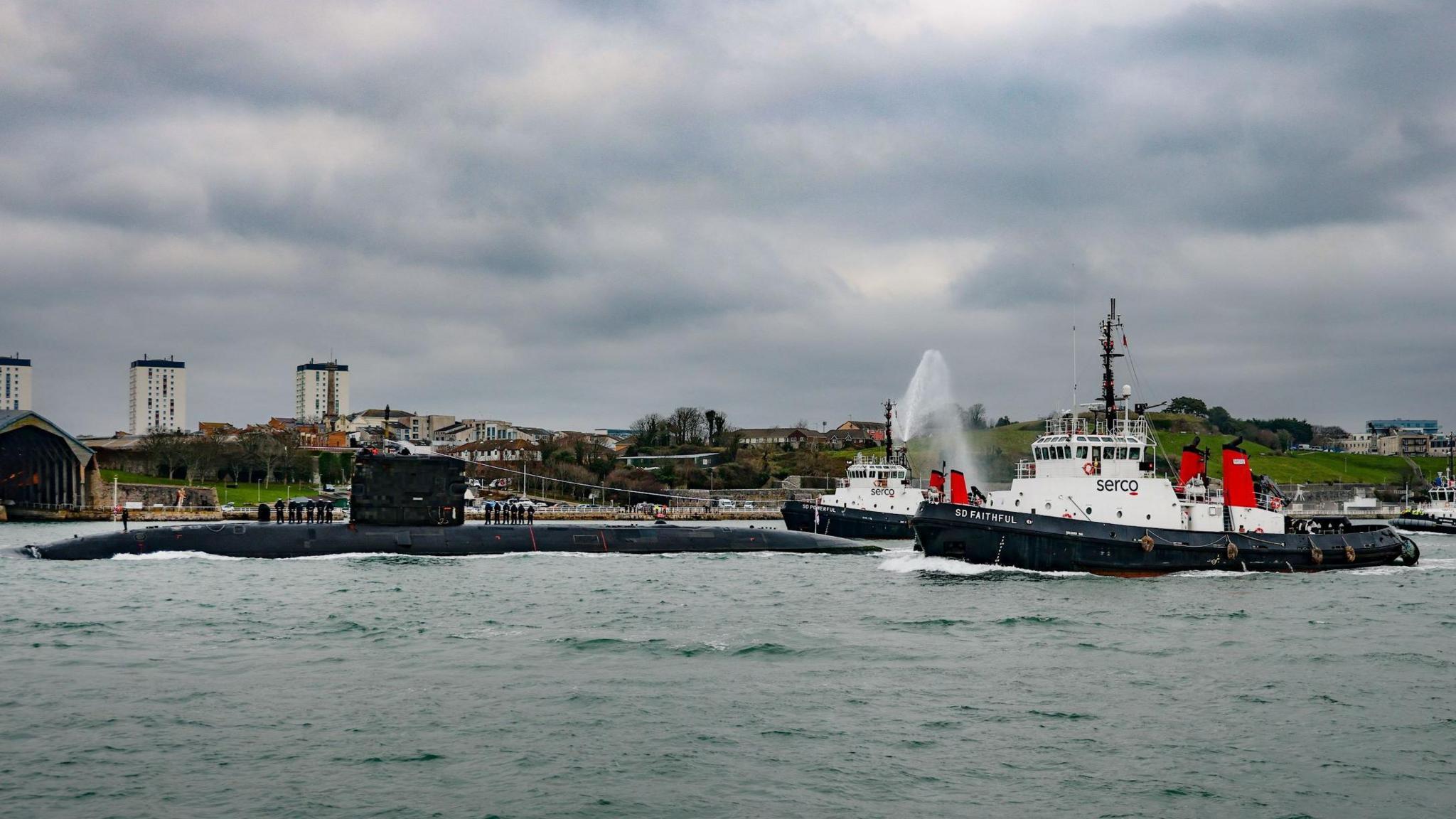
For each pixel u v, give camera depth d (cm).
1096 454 7250
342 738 3491
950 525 7331
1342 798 3031
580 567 8219
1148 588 6675
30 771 3158
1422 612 5938
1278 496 8162
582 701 3941
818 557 9281
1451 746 3469
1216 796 3042
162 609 5825
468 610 5881
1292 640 5112
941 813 2917
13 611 5725
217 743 3431
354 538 8438
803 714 3794
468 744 3444
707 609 6009
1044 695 4069
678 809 2928
